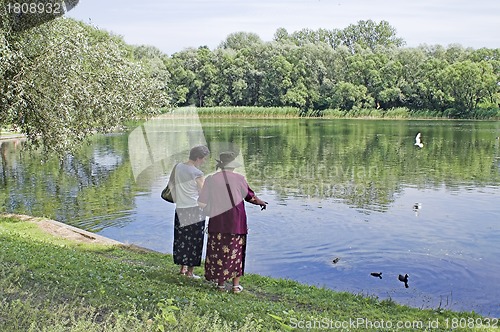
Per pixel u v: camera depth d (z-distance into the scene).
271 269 10.74
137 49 76.75
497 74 78.38
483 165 27.56
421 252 12.07
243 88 79.75
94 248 10.61
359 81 81.31
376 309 7.56
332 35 108.56
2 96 13.56
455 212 16.39
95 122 16.78
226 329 5.28
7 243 8.93
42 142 15.12
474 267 11.01
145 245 12.40
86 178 22.88
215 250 7.37
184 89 74.62
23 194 19.14
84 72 15.34
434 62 78.31
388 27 107.38
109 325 4.91
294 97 79.00
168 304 5.93
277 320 5.66
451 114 76.06
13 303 5.15
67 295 5.96
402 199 18.47
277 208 16.69
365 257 11.64
